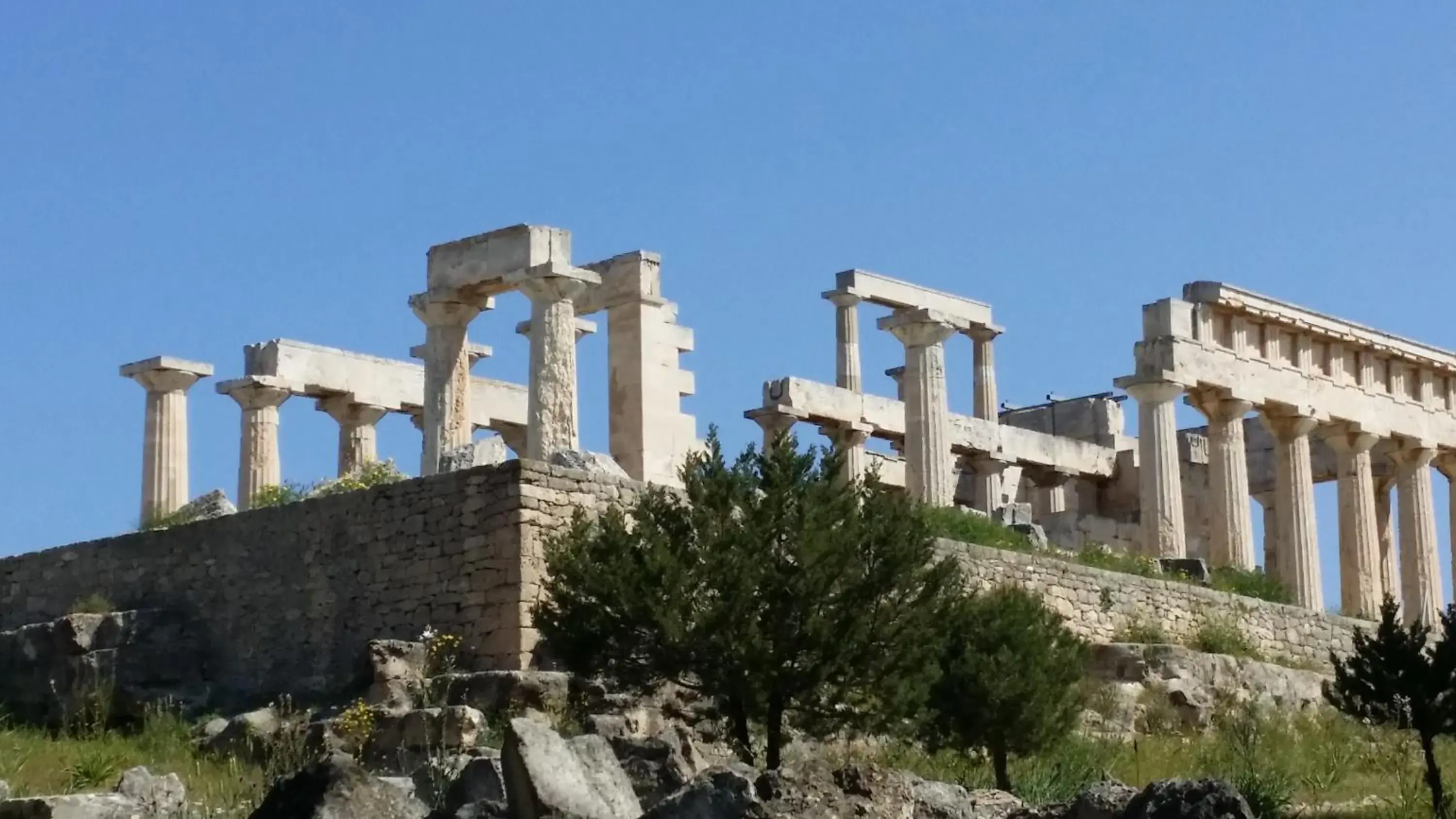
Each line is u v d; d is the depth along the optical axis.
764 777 27.88
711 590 39.84
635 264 64.19
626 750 32.03
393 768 39.97
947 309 82.12
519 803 27.08
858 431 80.06
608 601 40.25
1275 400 75.69
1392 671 42.44
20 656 48.97
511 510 45.03
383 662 44.16
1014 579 54.41
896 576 40.31
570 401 57.41
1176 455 72.38
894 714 39.62
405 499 47.09
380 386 72.62
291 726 42.47
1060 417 92.75
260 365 70.25
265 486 61.84
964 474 89.00
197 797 34.94
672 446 64.31
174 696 47.91
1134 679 53.25
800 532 39.84
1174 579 62.47
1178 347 72.38
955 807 30.23
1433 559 81.62
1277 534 77.56
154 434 68.69
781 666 39.16
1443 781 44.97
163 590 51.16
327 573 48.03
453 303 59.56
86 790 37.31
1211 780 28.14
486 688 42.34
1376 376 80.50
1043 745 41.66
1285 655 60.50
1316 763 47.00
